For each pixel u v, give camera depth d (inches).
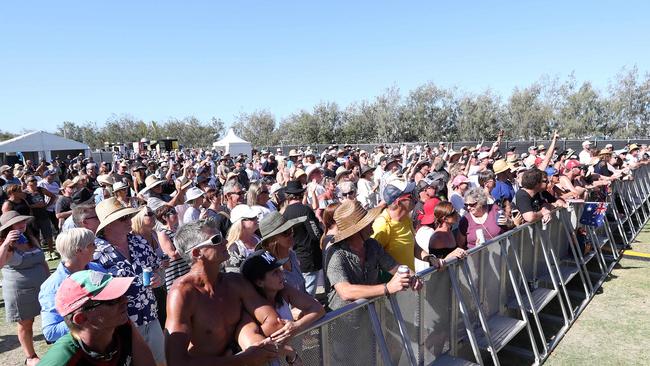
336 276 123.9
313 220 202.7
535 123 1754.4
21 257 176.9
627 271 313.4
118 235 135.9
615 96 1720.0
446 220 177.2
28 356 184.5
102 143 2805.1
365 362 118.7
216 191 271.4
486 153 417.4
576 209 296.5
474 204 208.5
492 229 207.0
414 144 1261.1
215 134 2849.4
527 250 229.0
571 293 272.2
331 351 108.9
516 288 199.3
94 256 127.0
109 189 341.7
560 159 472.7
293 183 245.3
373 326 120.3
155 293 167.2
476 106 1835.6
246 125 2464.3
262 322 94.9
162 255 176.6
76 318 80.0
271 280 98.0
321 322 104.2
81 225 149.3
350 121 2016.5
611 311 244.8
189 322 87.5
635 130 1673.2
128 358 90.0
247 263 100.0
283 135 2268.7
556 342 209.2
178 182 309.7
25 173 475.2
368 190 373.1
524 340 215.6
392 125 1886.1
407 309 136.8
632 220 466.3
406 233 155.4
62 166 831.7
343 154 703.7
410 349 128.8
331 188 310.7
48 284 118.6
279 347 90.1
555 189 286.4
